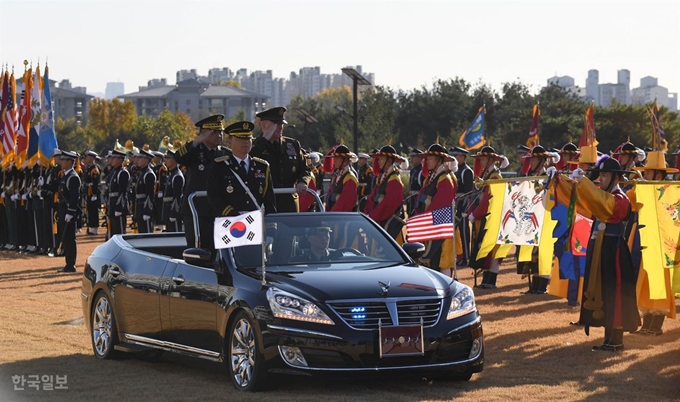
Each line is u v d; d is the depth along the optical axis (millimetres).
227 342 11016
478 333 10898
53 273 24297
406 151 92625
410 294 10570
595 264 13258
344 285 10570
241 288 10875
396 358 10359
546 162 21625
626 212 13070
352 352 10227
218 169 12688
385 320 10359
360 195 31125
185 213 14070
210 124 14297
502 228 16891
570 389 10773
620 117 73875
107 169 40844
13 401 10609
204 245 13570
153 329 12344
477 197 22078
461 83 96938
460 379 11188
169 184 27562
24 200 30469
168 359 13273
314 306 10312
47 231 29047
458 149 23906
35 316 17000
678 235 13422
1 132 32469
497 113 94812
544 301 18328
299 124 88750
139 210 29938
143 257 12883
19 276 23625
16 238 31453
